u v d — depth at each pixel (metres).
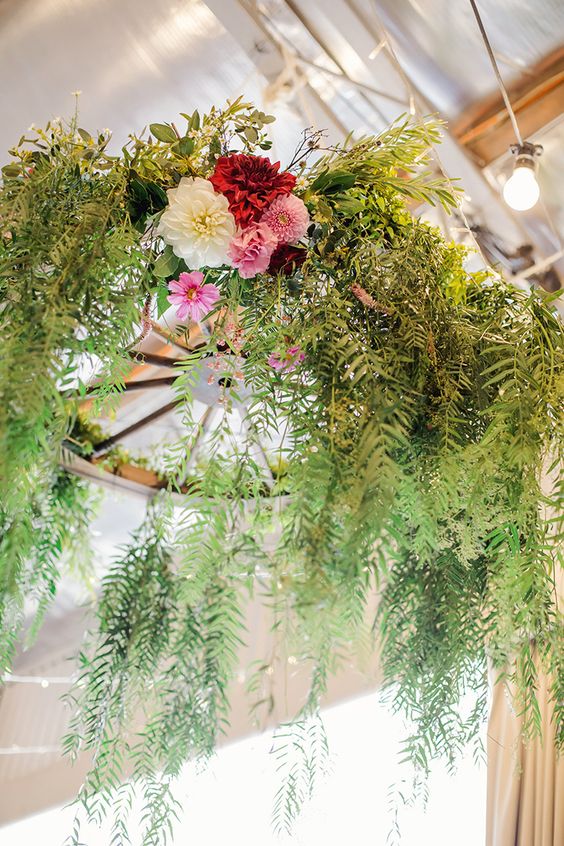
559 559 1.01
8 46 2.26
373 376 0.93
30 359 0.82
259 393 1.03
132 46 2.29
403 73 2.31
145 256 1.03
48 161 1.08
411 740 1.17
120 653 1.48
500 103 2.31
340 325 0.98
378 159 1.19
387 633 1.18
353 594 0.83
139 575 1.57
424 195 1.21
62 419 0.91
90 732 1.40
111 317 0.95
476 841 2.93
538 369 1.05
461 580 1.16
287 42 2.28
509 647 1.18
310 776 1.09
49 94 2.41
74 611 5.03
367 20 2.20
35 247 0.95
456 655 1.13
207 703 1.33
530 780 2.43
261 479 1.07
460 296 1.21
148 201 1.11
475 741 1.27
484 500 1.01
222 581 1.11
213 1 2.16
